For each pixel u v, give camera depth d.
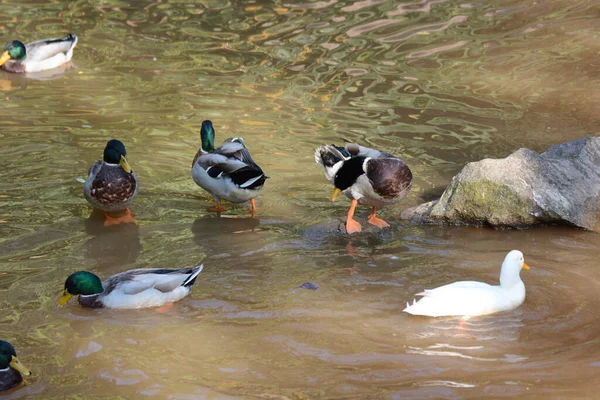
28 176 8.54
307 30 10.51
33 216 8.22
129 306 7.50
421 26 10.56
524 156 8.24
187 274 7.58
